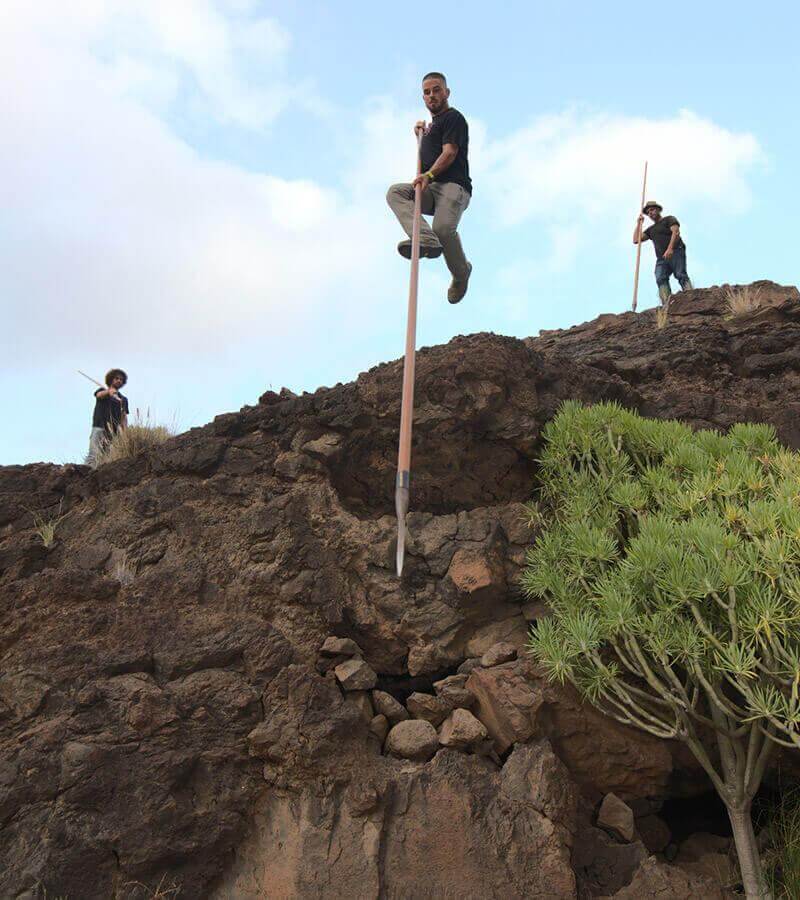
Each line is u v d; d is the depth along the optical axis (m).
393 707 5.95
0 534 7.11
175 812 5.28
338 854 5.30
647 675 5.57
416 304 6.22
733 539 5.65
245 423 7.12
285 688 5.77
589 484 6.60
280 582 6.26
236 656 5.94
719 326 9.55
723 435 7.95
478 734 5.66
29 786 5.26
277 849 5.38
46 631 6.06
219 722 5.62
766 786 6.40
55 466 7.52
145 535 6.71
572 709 5.85
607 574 6.01
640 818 6.13
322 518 6.55
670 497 6.43
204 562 6.44
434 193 7.11
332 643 6.06
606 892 5.46
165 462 7.02
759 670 5.49
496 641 6.25
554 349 11.05
